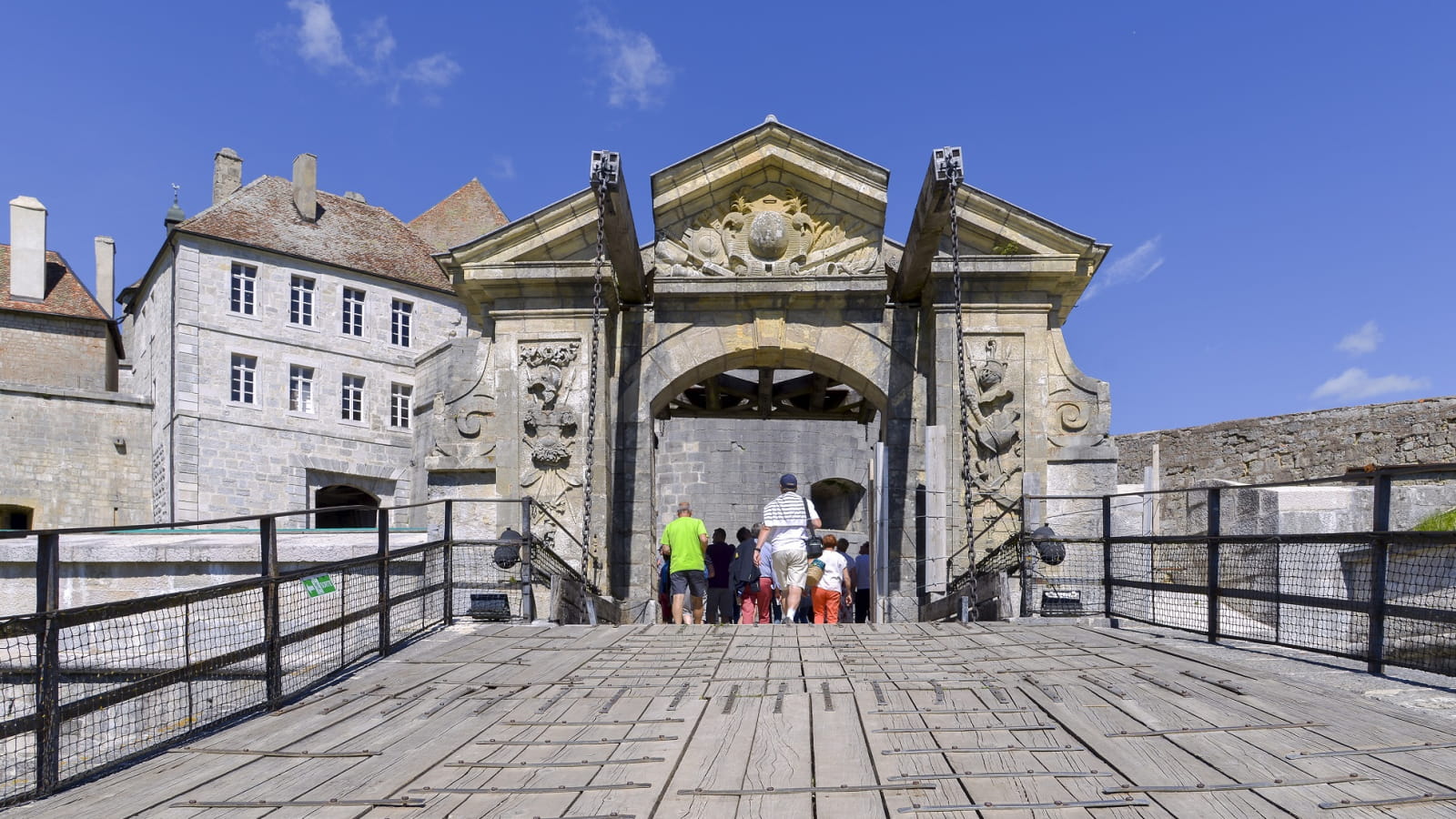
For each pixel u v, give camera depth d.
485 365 16.86
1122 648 9.38
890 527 16.48
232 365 39.84
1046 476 15.80
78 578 16.64
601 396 16.42
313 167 43.81
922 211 14.44
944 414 15.99
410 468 44.09
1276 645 9.14
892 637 10.66
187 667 7.21
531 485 16.45
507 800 5.29
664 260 17.12
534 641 10.66
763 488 38.66
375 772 5.92
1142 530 15.60
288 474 40.56
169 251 40.12
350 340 42.78
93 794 5.88
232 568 16.56
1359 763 5.44
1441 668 7.18
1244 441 28.44
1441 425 24.95
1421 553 8.11
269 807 5.35
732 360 17.50
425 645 10.55
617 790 5.37
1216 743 5.89
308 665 9.07
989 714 6.73
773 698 7.41
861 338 17.00
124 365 48.59
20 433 39.19
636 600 16.66
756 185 17.14
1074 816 4.78
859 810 4.96
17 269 42.25
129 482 41.00
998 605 12.14
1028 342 16.12
